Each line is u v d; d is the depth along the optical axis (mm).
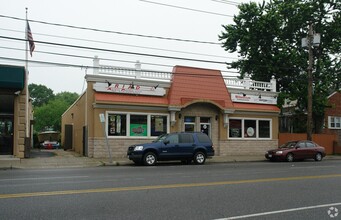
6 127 21047
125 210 7523
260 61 32281
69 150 31609
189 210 7594
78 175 13828
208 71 25969
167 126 24375
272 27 30703
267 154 24328
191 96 24984
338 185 11555
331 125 37250
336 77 33344
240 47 32344
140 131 23516
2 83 19875
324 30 32781
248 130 27656
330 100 37531
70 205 7934
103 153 22266
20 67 20328
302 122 37344
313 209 7859
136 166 18688
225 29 33250
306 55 32000
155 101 23859
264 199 8945
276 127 28781
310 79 26531
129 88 23250
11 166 17406
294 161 24141
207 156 20750
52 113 69188
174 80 24609
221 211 7535
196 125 25531
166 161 21750
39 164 18719
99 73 22688
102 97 22281
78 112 27891
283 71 31984
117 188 10359
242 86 27750
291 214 7363
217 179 12719
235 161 22922
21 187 10422
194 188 10523
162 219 6812
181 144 19938
